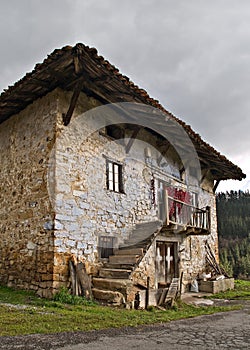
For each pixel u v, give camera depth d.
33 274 6.92
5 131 8.99
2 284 7.84
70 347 3.36
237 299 9.22
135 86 7.07
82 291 6.49
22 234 7.50
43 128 7.49
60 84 7.25
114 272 7.13
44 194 7.06
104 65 6.27
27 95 7.65
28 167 7.73
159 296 7.18
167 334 4.13
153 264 9.20
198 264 12.06
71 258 6.80
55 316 4.78
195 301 8.61
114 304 6.19
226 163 11.80
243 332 4.34
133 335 4.02
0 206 8.58
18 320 4.40
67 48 5.88
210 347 3.53
